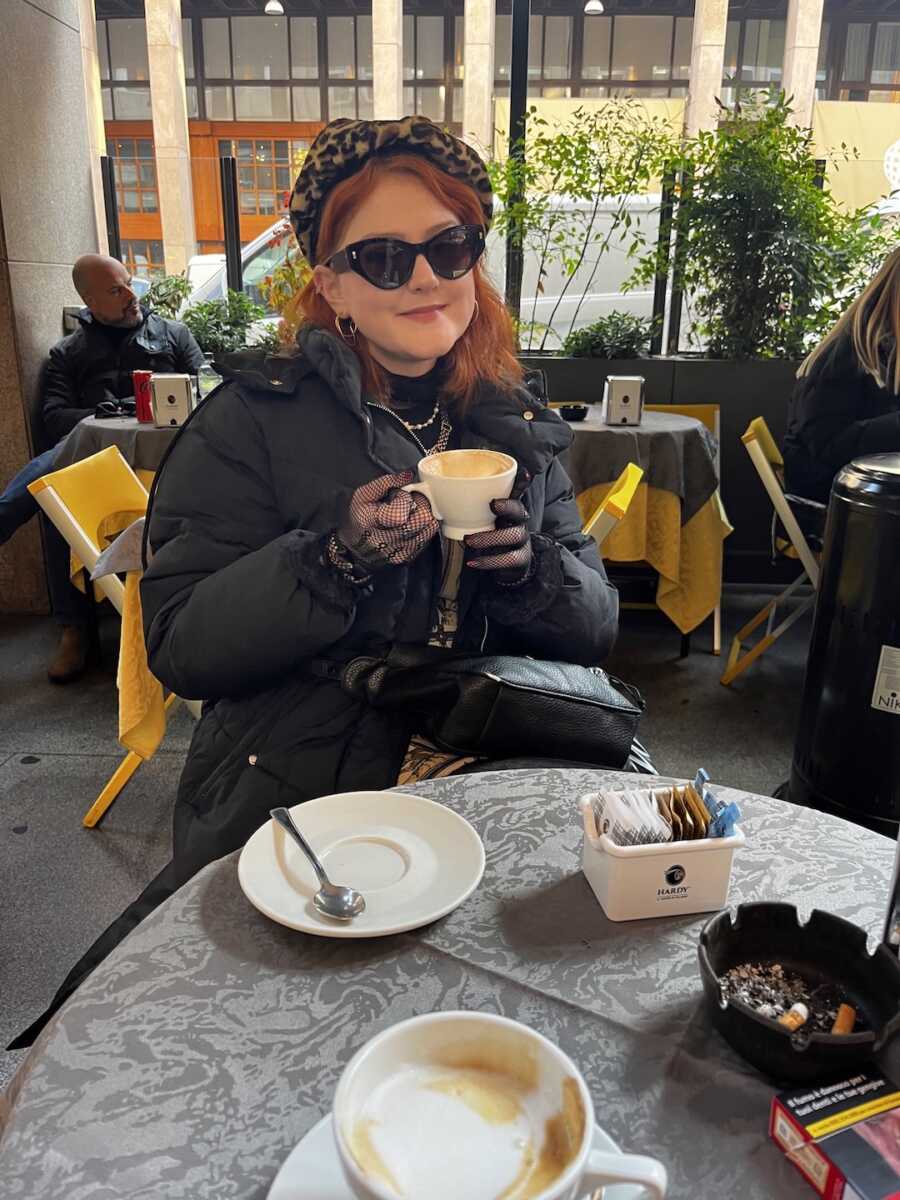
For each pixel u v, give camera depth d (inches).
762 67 331.0
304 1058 22.5
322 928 26.2
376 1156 16.3
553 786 35.8
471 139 191.6
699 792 29.7
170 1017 23.8
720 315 161.3
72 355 142.5
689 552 125.6
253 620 43.1
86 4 222.7
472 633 51.5
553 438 52.5
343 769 45.1
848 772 72.6
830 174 174.2
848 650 70.6
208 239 275.3
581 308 180.1
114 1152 19.9
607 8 326.0
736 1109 21.0
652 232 165.9
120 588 72.7
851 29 328.2
